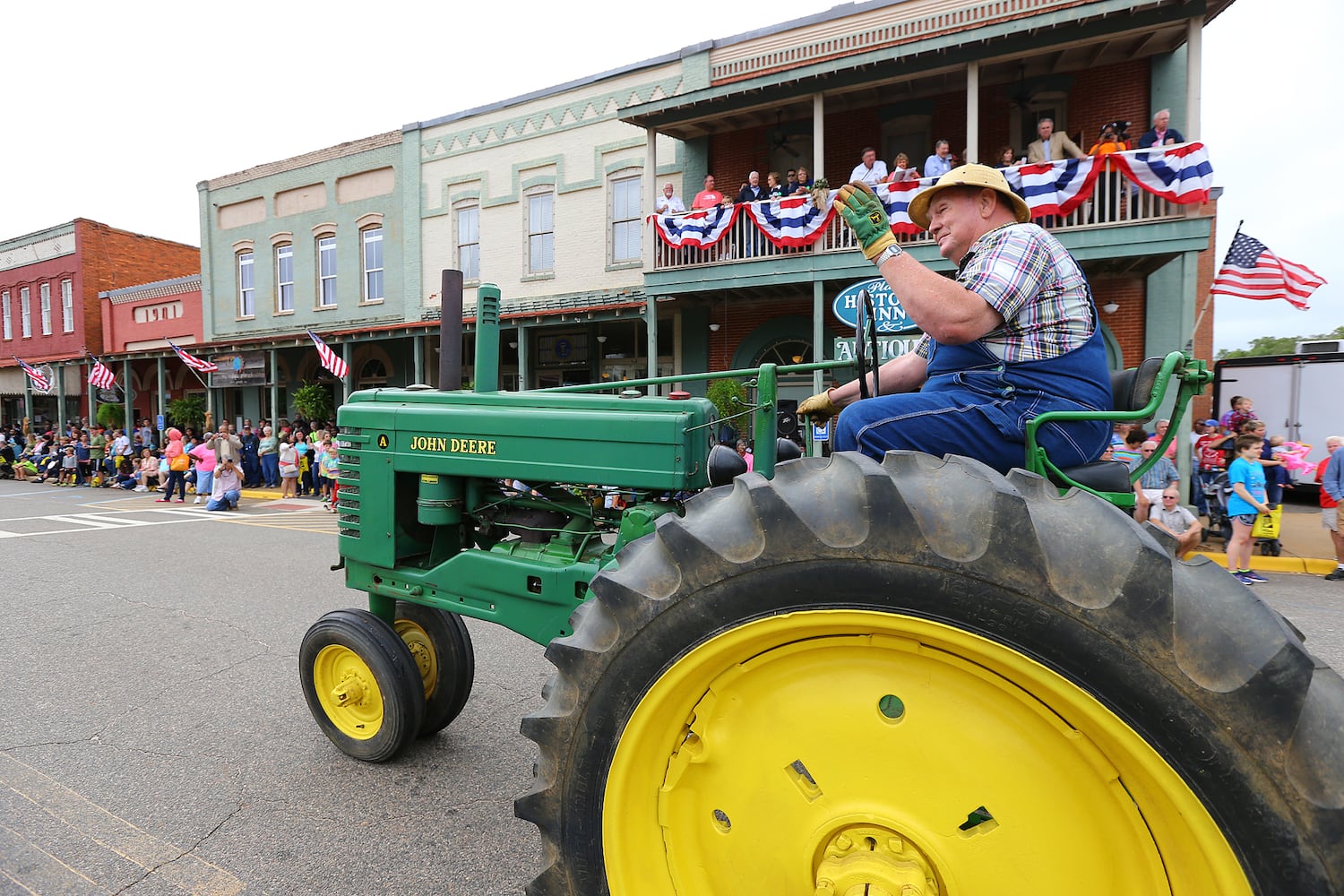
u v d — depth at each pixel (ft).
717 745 4.98
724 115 37.47
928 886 4.42
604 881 5.16
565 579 8.27
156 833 8.66
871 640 4.46
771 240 35.65
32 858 8.17
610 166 45.55
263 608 18.98
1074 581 3.84
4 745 10.98
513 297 49.49
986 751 4.26
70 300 78.38
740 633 4.62
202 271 65.46
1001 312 5.91
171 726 11.68
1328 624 18.10
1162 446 6.55
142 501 47.83
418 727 9.98
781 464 4.95
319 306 58.65
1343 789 3.35
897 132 38.37
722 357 43.24
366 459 9.88
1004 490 4.08
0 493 54.39
